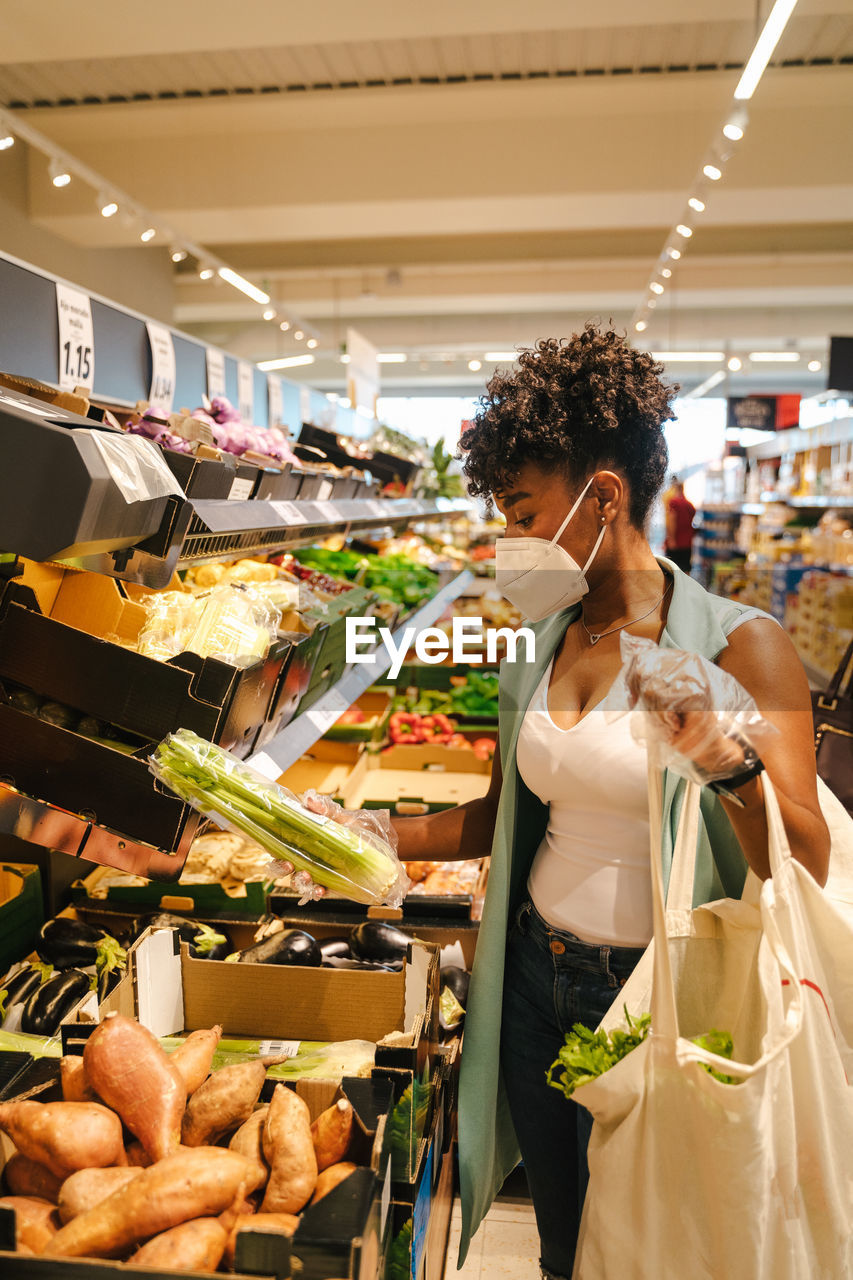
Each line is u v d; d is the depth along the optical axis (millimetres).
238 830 1302
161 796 1271
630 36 6367
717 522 18156
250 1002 1599
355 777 3783
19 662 1310
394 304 12984
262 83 7129
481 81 7102
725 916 1230
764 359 15391
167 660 1330
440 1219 1738
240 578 2338
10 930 2053
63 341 3479
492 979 1561
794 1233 1086
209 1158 1017
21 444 943
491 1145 1570
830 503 12742
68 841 1310
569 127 7641
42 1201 1065
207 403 2893
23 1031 1817
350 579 3779
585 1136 1460
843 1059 1176
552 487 1383
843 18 6023
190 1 5133
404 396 21062
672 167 7590
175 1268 909
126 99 7430
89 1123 1061
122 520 1092
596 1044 1186
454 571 5684
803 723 1254
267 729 1674
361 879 1354
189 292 12297
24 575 1441
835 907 1131
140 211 5453
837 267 11453
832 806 1334
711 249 11531
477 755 4156
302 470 2541
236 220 8352
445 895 2551
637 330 9234
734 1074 1020
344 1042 1514
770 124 7438
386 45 6523
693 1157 1076
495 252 11758
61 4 5141
